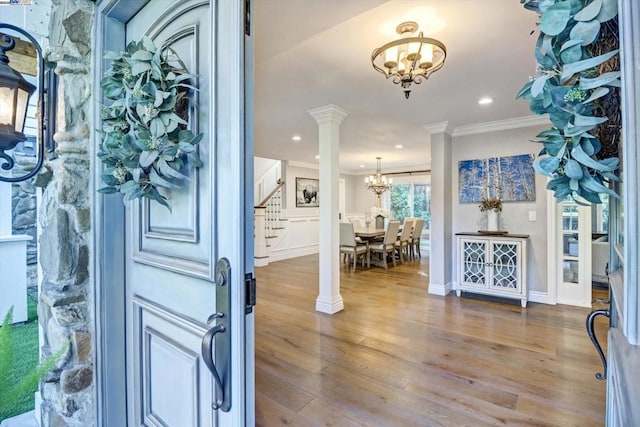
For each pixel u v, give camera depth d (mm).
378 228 7426
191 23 1012
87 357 1321
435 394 2045
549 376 2250
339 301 3703
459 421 1789
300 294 4449
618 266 931
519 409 1890
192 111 982
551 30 536
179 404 1043
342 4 1473
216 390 874
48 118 1399
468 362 2463
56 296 1264
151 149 929
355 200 9641
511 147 4164
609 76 488
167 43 1064
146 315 1204
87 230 1331
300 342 2844
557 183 606
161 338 1122
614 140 572
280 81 2891
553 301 3918
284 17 1562
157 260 1114
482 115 3920
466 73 2730
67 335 1273
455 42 2234
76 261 1305
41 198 1517
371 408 1910
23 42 1734
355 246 5988
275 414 1858
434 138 4414
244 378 867
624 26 433
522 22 1998
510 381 2189
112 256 1286
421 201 8906
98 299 1270
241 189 859
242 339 862
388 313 3613
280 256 7484
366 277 5457
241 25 869
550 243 3922
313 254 8336
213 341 895
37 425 1627
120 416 1297
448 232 4488
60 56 1265
